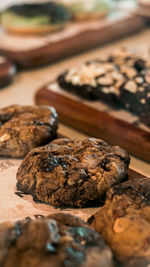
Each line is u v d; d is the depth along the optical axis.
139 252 0.40
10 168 0.52
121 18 0.95
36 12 0.83
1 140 0.52
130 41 0.96
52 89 0.64
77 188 0.46
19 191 0.49
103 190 0.46
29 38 0.83
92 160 0.48
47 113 0.54
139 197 0.44
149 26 1.05
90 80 0.60
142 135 0.55
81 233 0.40
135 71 0.61
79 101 0.61
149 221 0.42
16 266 0.37
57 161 0.47
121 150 0.49
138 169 0.54
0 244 0.38
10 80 0.73
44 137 0.52
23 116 0.54
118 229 0.42
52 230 0.39
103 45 0.92
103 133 0.58
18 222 0.40
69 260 0.37
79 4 0.90
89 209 0.47
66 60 0.84
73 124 0.61
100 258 0.38
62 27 0.86
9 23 0.83
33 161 0.48
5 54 0.78
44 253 0.38
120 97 0.58
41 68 0.80
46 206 0.47
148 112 0.56
